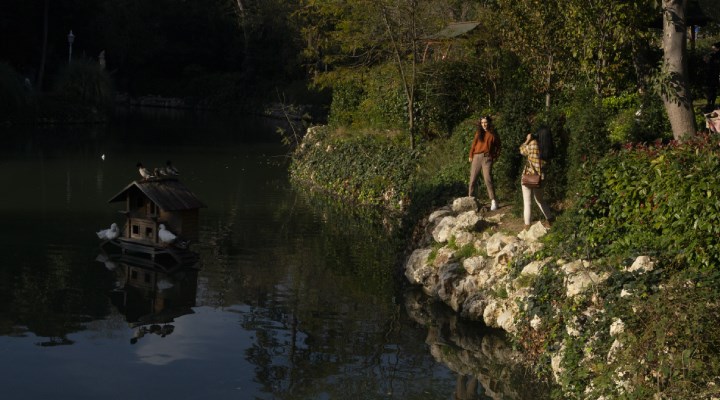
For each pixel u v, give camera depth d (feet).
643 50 67.82
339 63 123.03
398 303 48.47
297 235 66.69
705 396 27.55
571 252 41.50
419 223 61.11
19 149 121.08
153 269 54.70
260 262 57.52
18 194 81.20
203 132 161.68
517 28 73.92
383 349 40.83
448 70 88.17
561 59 73.51
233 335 42.39
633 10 62.39
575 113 59.06
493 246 47.80
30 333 41.70
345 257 59.41
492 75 87.20
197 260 57.47
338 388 35.81
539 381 36.63
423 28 90.63
